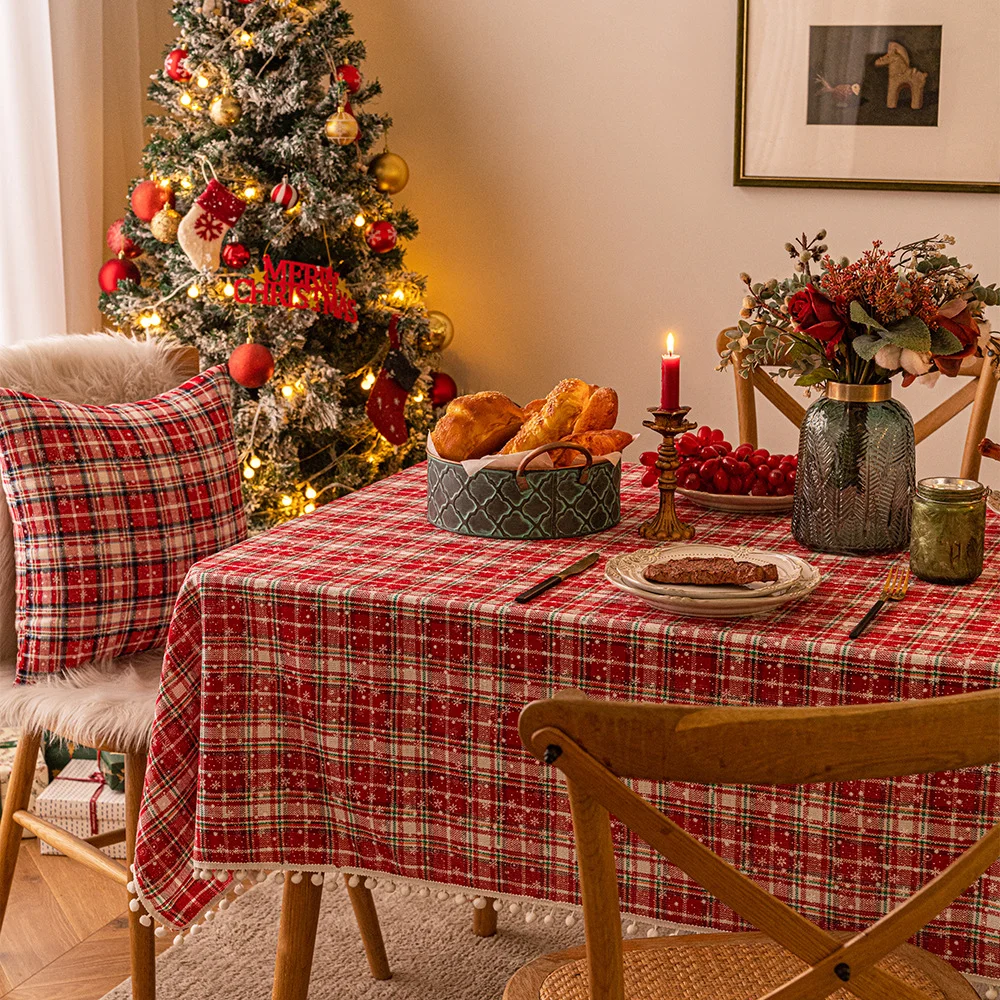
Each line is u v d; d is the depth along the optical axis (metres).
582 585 1.38
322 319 2.94
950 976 1.16
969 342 1.46
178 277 2.75
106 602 1.83
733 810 1.24
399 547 1.54
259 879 1.48
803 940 0.92
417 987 1.94
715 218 3.13
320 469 3.02
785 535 1.62
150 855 1.48
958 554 1.38
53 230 2.87
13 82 2.77
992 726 0.85
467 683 1.33
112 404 2.03
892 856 1.19
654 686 1.26
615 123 3.16
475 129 3.30
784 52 2.97
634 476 1.95
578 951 1.26
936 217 2.95
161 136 2.83
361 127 2.92
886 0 2.88
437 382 3.21
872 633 1.23
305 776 1.43
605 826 0.90
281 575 1.41
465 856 1.37
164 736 1.46
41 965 2.02
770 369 2.99
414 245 3.41
